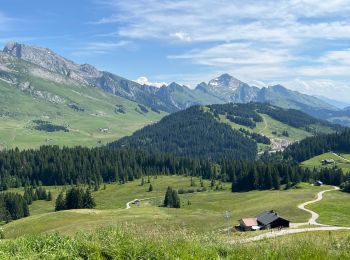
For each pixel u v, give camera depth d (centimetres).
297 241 1218
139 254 1143
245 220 9519
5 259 1181
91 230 1391
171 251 1127
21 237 1388
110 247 1185
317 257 1036
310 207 13062
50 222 10019
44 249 1236
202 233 1365
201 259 1081
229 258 1114
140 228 1326
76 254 1181
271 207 13475
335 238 1349
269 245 1197
